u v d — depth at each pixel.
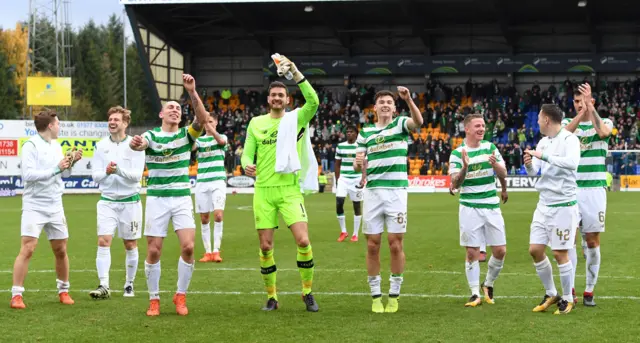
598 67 41.53
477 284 8.99
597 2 37.81
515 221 20.45
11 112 70.12
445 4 38.62
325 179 36.59
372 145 8.76
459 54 43.34
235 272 11.68
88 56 81.62
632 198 29.92
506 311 8.57
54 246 9.14
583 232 9.14
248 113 43.44
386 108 8.77
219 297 9.55
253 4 39.00
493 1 36.75
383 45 44.09
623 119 39.75
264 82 44.53
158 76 43.00
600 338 7.22
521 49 43.16
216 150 13.03
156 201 8.54
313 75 45.25
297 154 8.55
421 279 10.92
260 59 45.72
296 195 8.66
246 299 9.41
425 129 41.62
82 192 36.19
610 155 35.81
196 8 39.81
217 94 45.50
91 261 12.99
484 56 42.44
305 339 7.24
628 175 35.72
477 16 41.19
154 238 8.52
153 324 7.94
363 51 44.53
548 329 7.61
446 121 41.31
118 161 9.71
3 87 69.62
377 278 8.67
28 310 8.73
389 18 42.16
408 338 7.26
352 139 16.06
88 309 8.79
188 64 45.72
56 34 45.91
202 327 7.79
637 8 38.88
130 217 9.68
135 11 39.31
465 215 9.00
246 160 8.67
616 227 18.53
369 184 8.77
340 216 16.23
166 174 8.57
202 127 8.62
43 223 9.02
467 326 7.77
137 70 87.50
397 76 44.66
